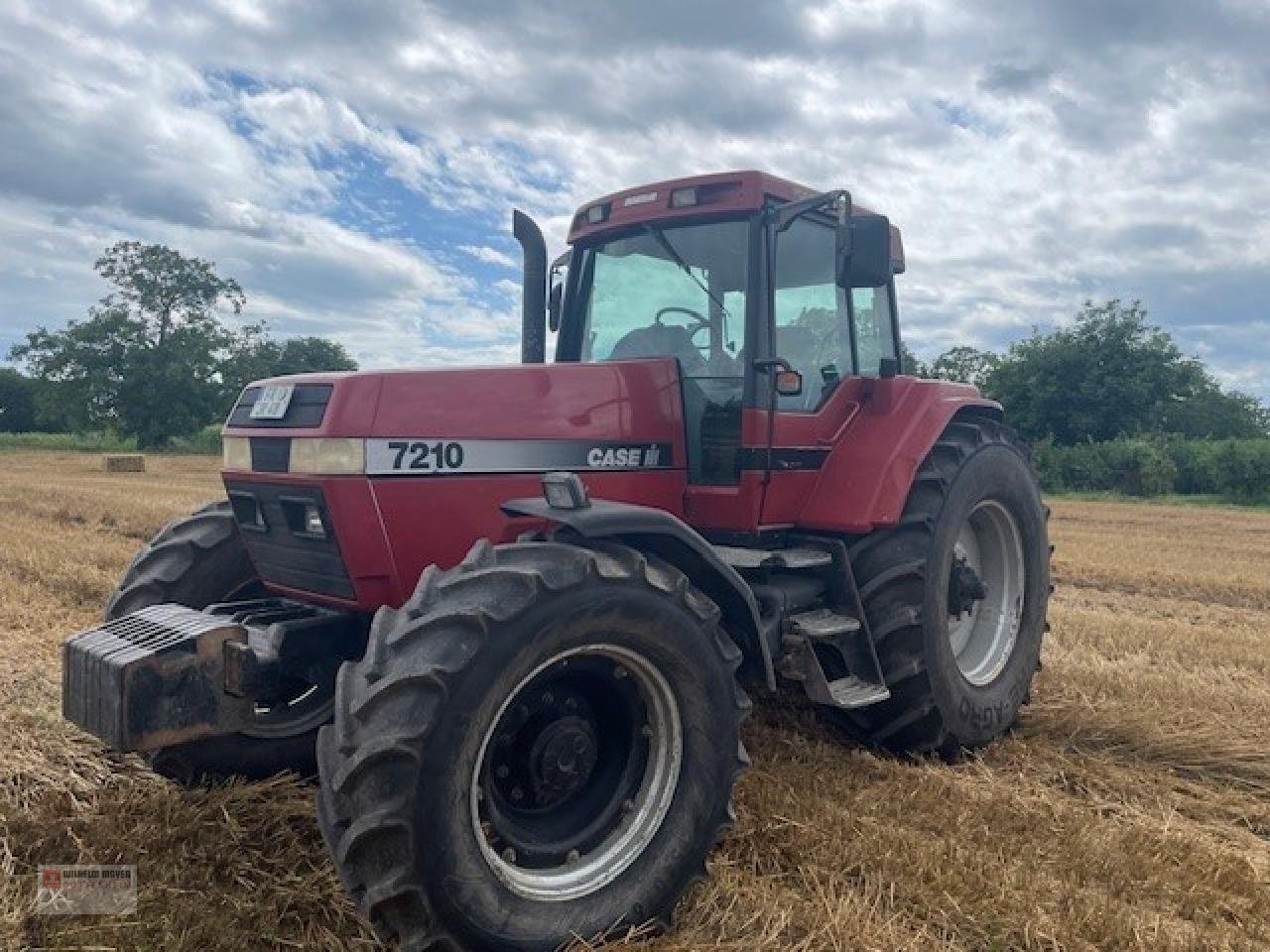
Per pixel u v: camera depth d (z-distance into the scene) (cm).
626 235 435
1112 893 303
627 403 372
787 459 401
